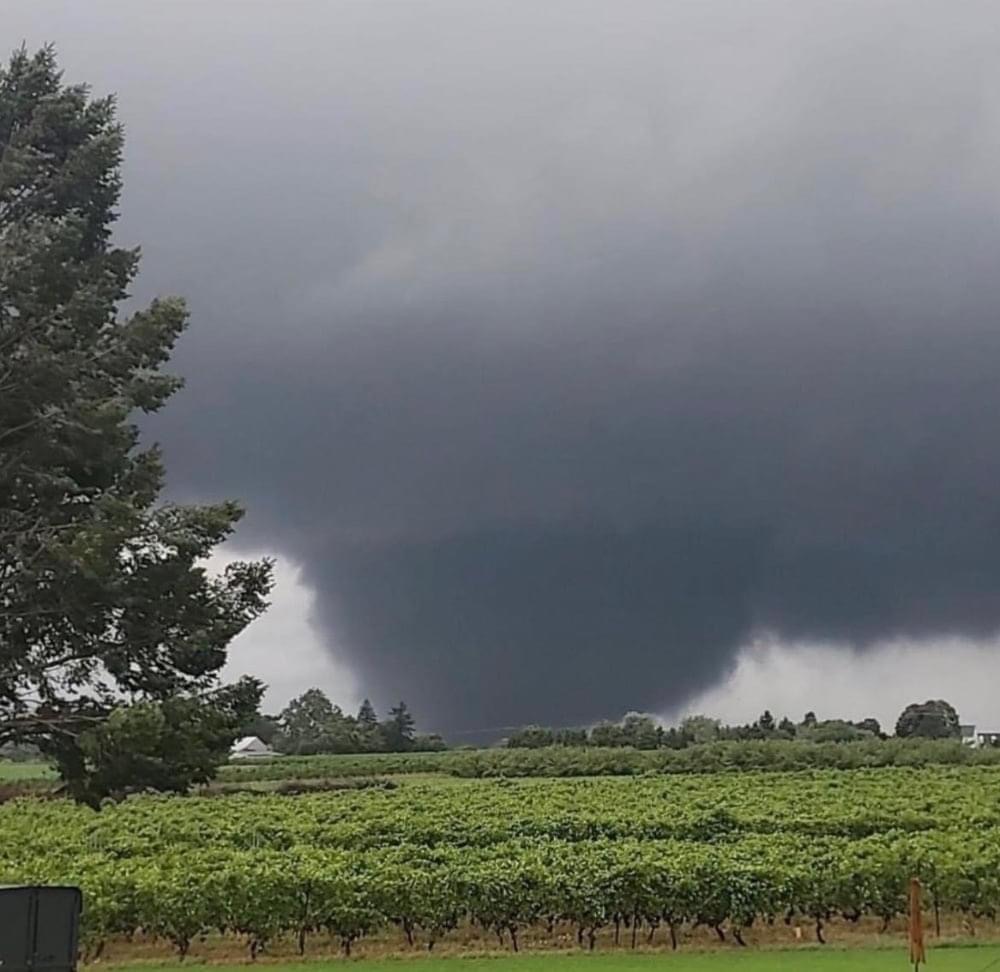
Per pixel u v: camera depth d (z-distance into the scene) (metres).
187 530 24.83
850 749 90.44
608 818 47.38
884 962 24.89
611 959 26.00
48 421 24.33
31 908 15.45
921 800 57.28
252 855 33.03
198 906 26.83
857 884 29.31
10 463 24.16
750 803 56.34
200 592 25.02
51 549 23.02
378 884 27.81
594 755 90.06
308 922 27.27
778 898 28.77
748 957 26.02
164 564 24.64
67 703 24.20
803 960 25.33
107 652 24.16
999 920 31.42
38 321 24.67
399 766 89.44
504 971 24.33
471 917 28.27
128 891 27.00
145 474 26.02
